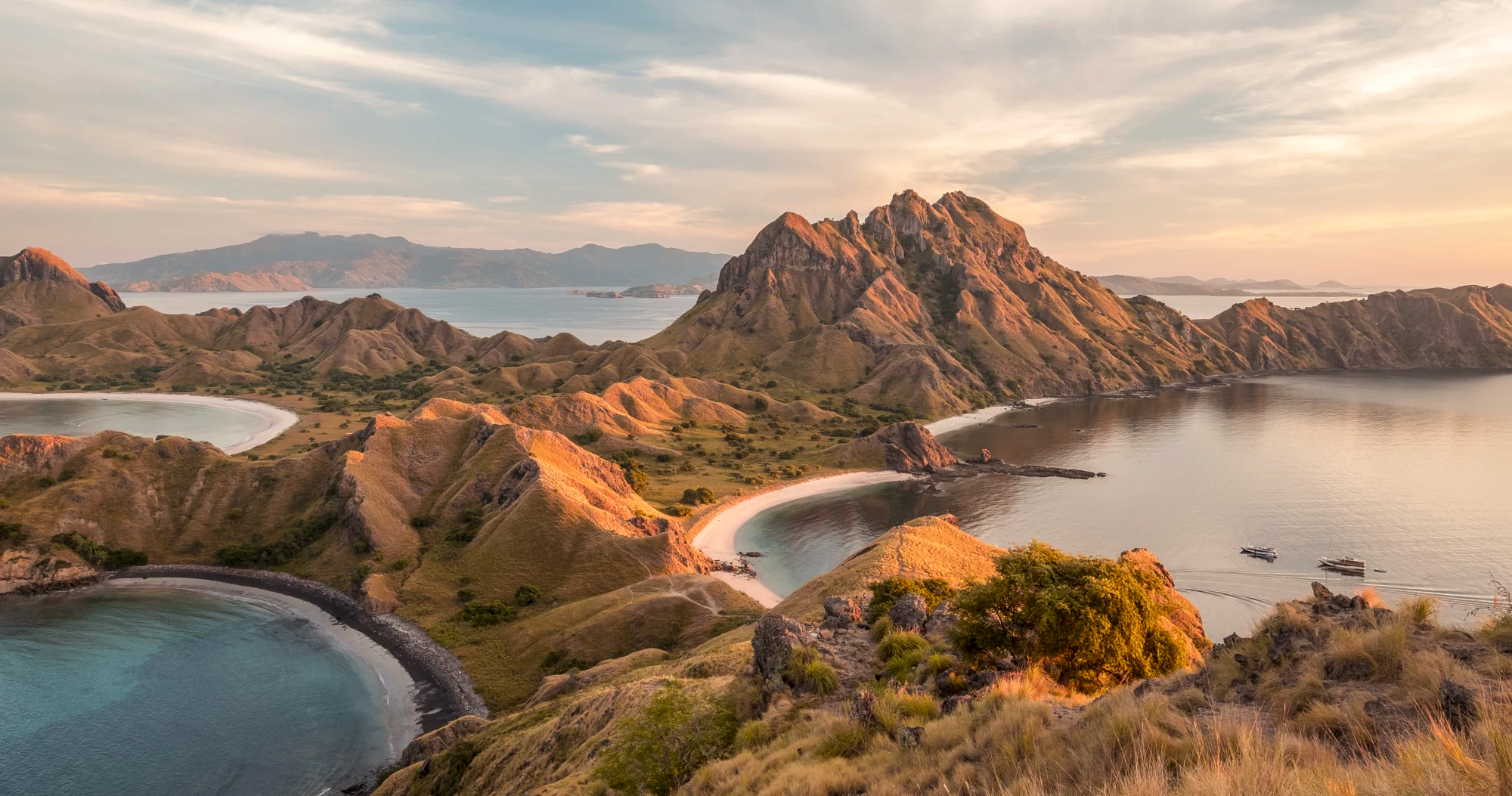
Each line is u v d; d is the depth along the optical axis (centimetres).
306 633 8919
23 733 6844
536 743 4131
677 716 2478
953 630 2522
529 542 10519
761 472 17688
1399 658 1142
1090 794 1029
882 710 1811
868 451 18862
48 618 9300
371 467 12456
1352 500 14288
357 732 6881
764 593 10700
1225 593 9944
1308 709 1109
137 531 11425
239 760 6431
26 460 12044
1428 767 784
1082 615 2392
